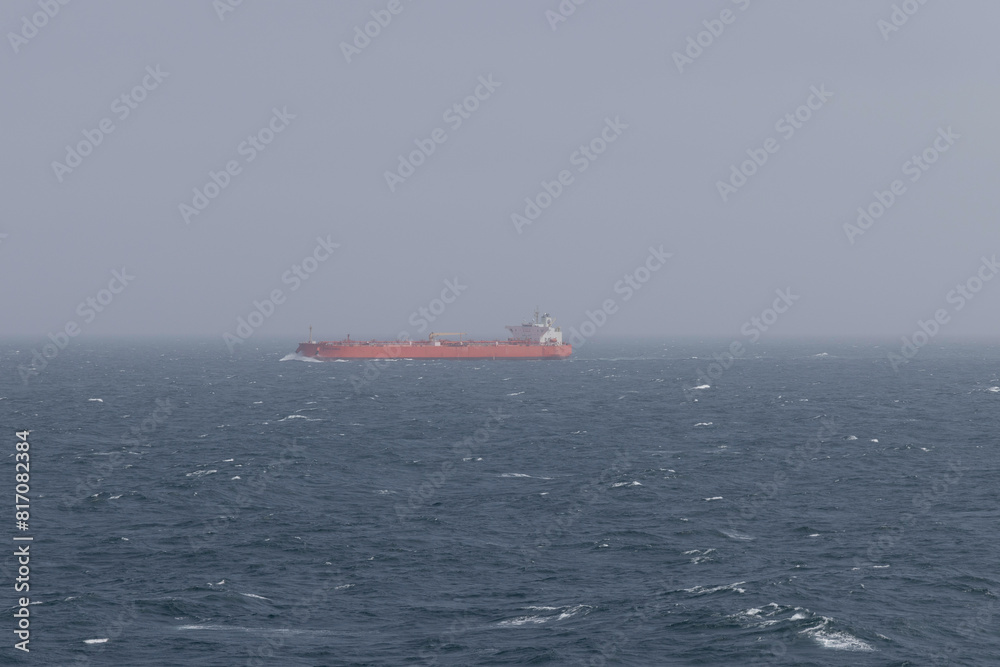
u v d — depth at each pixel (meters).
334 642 79.69
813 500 138.38
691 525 121.62
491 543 113.06
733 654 75.69
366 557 106.38
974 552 106.50
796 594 89.94
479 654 76.88
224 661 75.31
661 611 86.06
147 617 85.19
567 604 89.12
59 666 73.88
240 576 98.81
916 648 76.88
